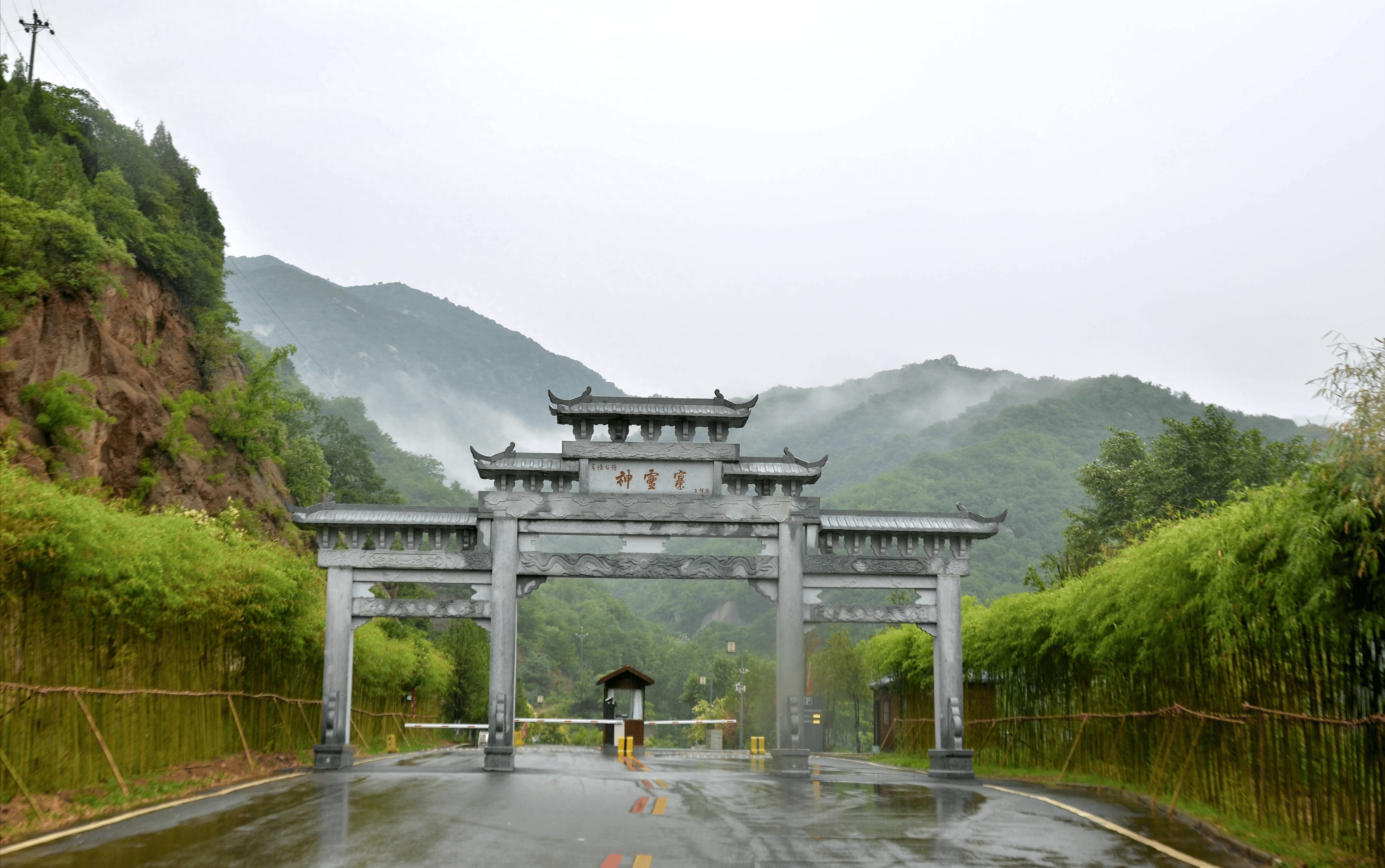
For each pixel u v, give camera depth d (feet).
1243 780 41.37
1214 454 117.70
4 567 36.99
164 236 115.85
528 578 72.59
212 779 51.98
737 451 74.49
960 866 29.94
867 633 284.82
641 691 129.90
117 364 100.53
